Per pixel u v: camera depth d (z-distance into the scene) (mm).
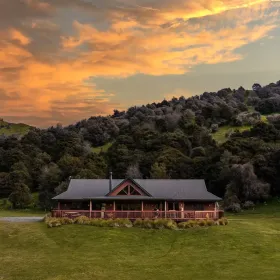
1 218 69875
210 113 162500
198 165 111625
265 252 46625
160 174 107812
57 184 115750
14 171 122375
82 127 184750
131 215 61969
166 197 65438
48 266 41844
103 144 163500
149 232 55812
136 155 125500
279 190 97062
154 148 131875
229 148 111938
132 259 44688
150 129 147375
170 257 45438
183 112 172875
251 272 39344
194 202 67000
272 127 122938
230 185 95938
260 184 93250
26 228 57375
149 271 40219
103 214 62125
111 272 39844
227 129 149375
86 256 45750
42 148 151500
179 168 112438
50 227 57688
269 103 171125
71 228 56906
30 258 44875
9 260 44031
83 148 145500
